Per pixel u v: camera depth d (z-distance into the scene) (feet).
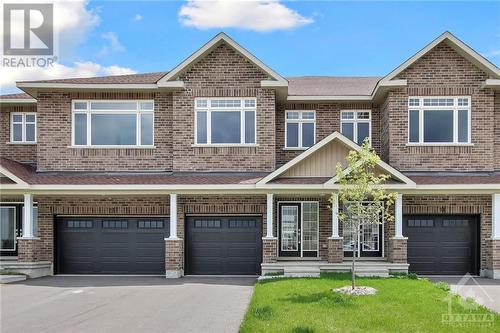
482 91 69.51
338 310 40.11
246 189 64.64
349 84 83.76
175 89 70.38
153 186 65.00
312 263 65.31
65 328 36.70
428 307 41.16
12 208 73.31
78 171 71.36
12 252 73.05
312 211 71.10
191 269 69.31
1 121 77.66
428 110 70.13
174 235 65.92
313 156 67.05
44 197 69.41
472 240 68.39
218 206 68.49
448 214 68.33
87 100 71.97
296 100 74.64
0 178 66.90
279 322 36.14
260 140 70.18
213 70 70.64
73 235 70.33
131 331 35.55
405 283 54.75
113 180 66.95
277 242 67.56
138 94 71.87
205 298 48.24
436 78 69.82
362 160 50.14
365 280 57.41
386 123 71.72
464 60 69.82
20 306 45.11
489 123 69.36
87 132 71.77
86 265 69.92
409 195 67.46
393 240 64.80
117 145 71.67
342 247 65.31
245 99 70.59
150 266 69.62
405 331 33.94
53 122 71.56
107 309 43.34
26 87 70.13
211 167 70.23
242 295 49.96
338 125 75.77
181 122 70.38
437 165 69.51
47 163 71.36
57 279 64.08
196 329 35.76
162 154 71.51
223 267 69.21
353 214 50.93
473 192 64.54
